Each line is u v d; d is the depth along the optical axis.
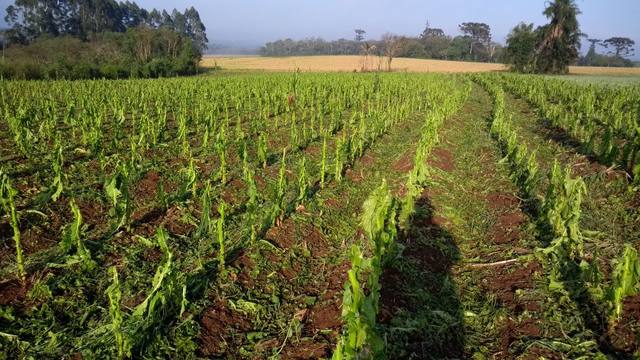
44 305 5.02
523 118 21.14
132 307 5.21
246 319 5.33
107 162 9.73
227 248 6.64
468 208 9.13
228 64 89.50
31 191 7.99
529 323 5.29
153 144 11.62
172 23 149.75
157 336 4.71
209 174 9.80
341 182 9.98
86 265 5.71
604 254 6.66
